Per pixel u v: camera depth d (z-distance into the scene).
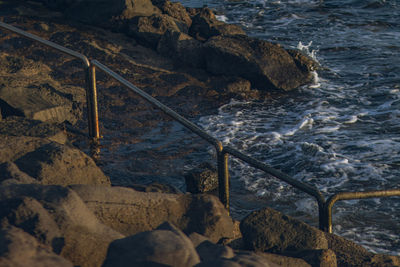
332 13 21.27
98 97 10.31
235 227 4.39
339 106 11.32
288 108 11.13
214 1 24.30
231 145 9.05
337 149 8.92
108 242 2.99
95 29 13.91
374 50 15.86
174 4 15.76
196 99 11.28
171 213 3.93
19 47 11.87
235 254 3.07
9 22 13.15
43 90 8.77
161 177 7.30
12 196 3.19
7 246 2.37
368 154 8.70
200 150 8.58
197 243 3.35
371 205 6.98
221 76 12.54
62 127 8.30
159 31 13.54
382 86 12.58
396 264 4.22
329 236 4.34
